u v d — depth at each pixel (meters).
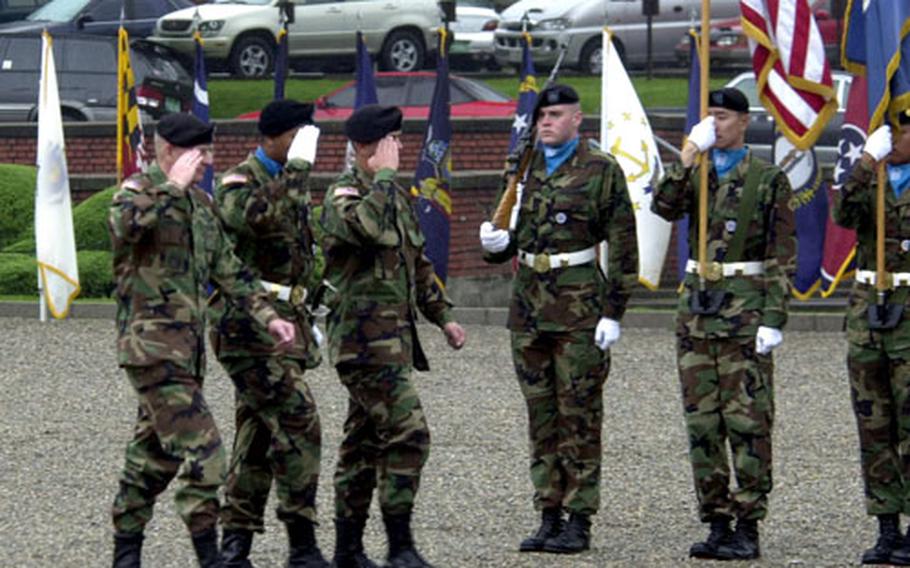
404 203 18.72
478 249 43.47
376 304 18.39
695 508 21.95
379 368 18.34
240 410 18.58
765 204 19.73
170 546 19.80
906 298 19.69
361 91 40.94
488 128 50.97
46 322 39.16
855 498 22.52
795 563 19.34
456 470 24.00
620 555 19.61
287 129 18.47
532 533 20.56
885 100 20.55
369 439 18.77
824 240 39.62
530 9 69.19
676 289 44.88
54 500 22.14
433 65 70.31
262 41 68.25
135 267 17.28
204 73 40.16
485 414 28.30
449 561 19.17
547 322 19.89
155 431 17.39
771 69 21.41
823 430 27.16
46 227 38.97
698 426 19.78
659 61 69.06
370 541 20.22
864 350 19.91
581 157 20.02
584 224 19.86
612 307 19.72
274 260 18.34
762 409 19.64
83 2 67.56
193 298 17.38
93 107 59.00
